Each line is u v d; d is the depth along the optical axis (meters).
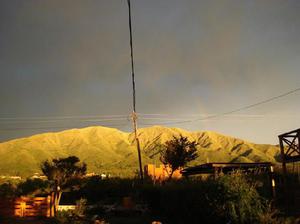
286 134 23.03
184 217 20.30
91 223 22.44
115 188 39.25
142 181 36.78
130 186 39.62
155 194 25.58
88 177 41.56
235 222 15.70
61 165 37.22
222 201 16.50
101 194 38.88
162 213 23.91
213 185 17.23
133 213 26.83
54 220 23.59
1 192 37.03
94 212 27.83
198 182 19.55
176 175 46.31
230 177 17.00
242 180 16.70
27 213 27.28
